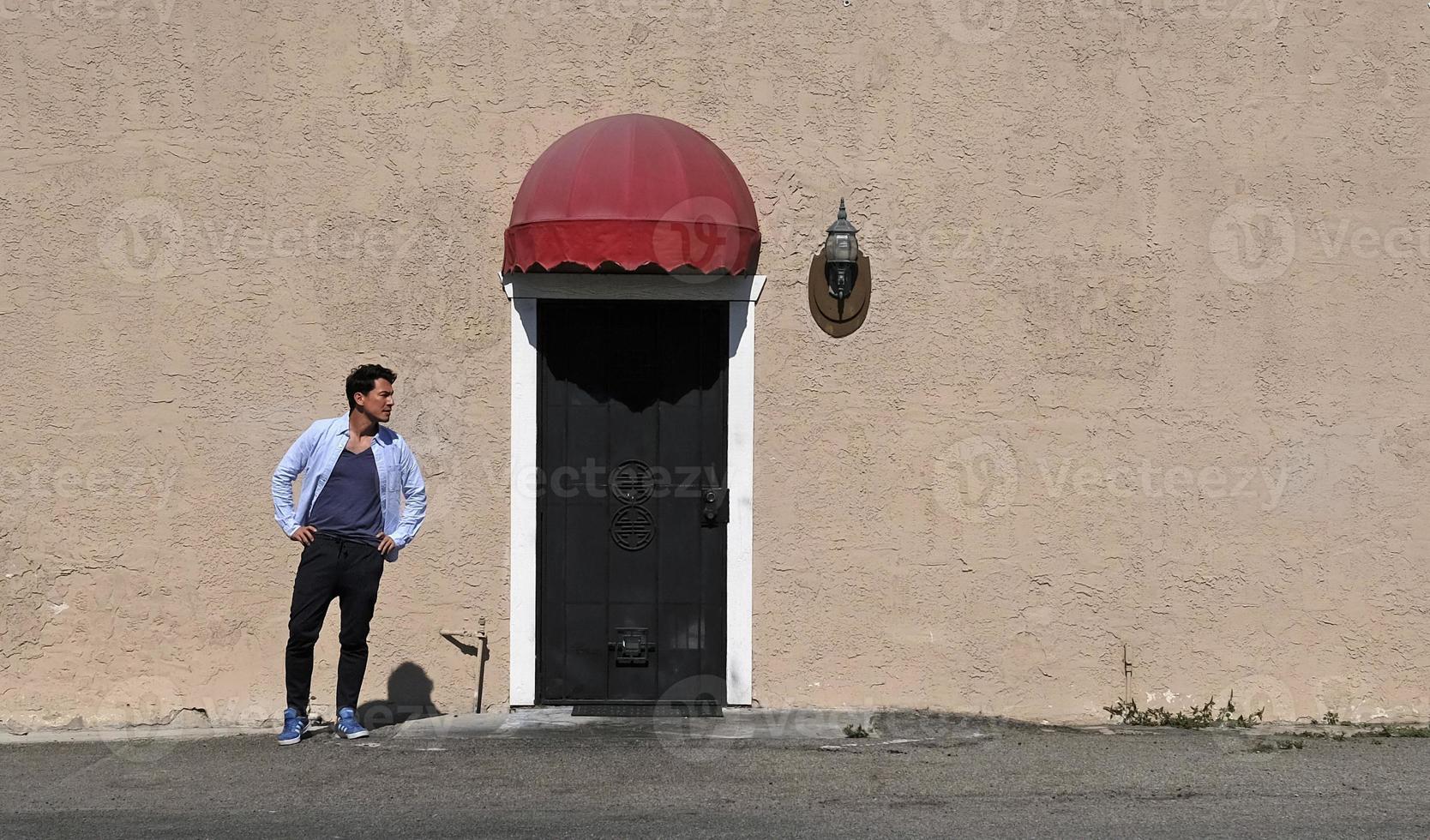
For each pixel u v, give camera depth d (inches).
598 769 264.7
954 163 308.2
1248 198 308.8
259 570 303.1
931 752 279.9
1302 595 308.8
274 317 303.3
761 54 307.4
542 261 283.4
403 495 281.0
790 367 307.3
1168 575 308.8
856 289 307.4
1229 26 309.0
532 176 292.4
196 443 302.4
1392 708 308.0
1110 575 308.7
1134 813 238.8
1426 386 308.8
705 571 309.3
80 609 301.3
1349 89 309.0
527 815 235.5
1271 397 308.7
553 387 309.1
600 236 278.7
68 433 301.3
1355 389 308.8
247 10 302.7
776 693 307.3
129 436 301.6
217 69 302.4
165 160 301.9
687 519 309.1
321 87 303.6
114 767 267.9
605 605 310.5
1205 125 308.8
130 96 301.3
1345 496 308.7
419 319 305.0
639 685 311.3
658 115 306.8
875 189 308.0
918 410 307.9
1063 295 308.8
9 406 300.8
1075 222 309.0
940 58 308.2
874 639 307.4
